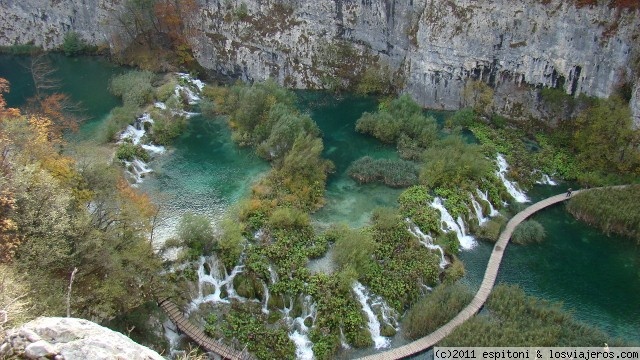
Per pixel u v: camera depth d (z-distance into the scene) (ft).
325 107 230.48
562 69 192.85
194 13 245.65
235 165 185.78
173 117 209.56
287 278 133.90
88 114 212.23
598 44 182.70
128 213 124.06
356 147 200.34
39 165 113.29
